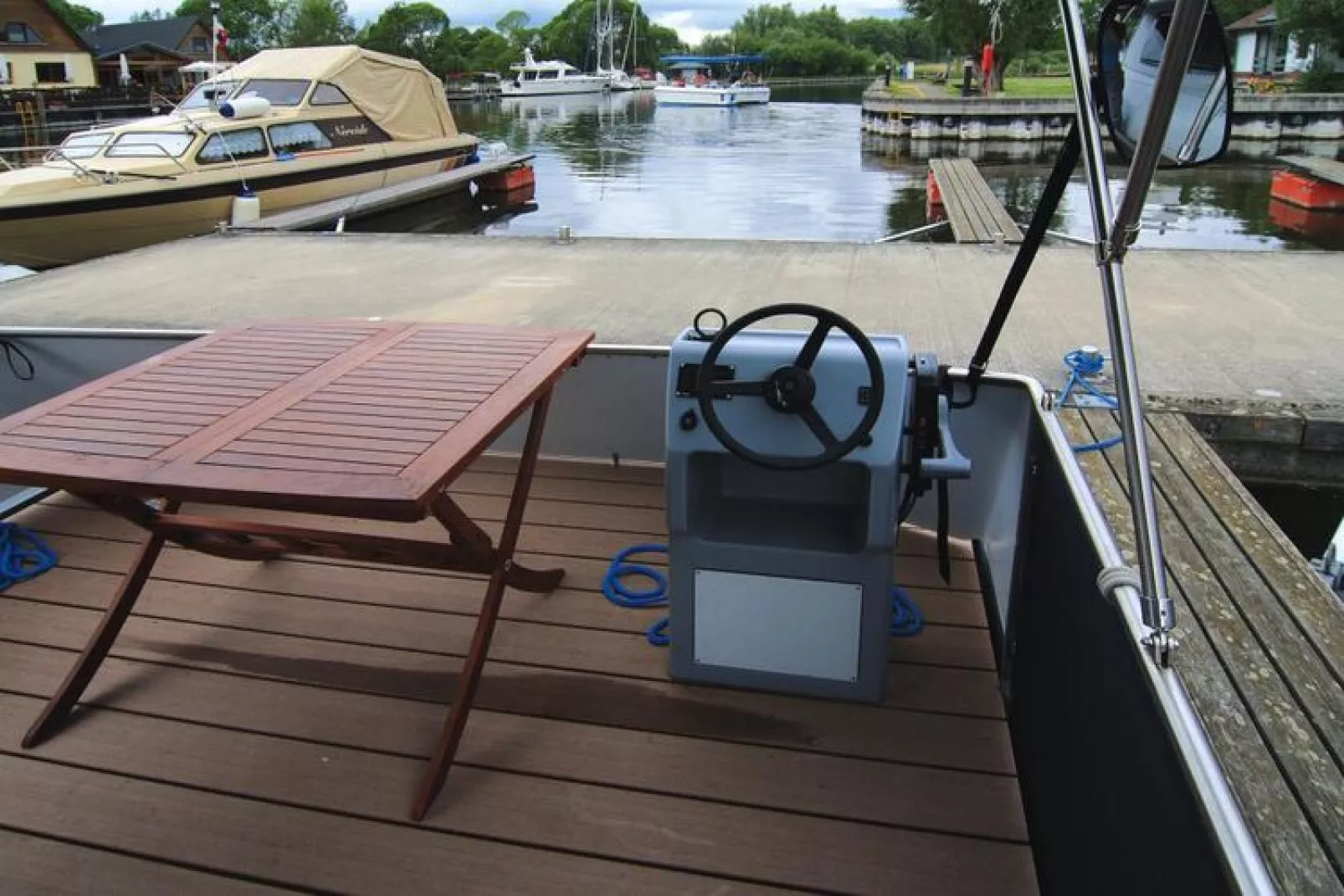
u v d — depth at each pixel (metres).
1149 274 4.67
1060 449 1.60
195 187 9.52
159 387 1.79
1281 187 12.27
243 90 11.46
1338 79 24.39
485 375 1.83
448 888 1.49
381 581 2.39
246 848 1.57
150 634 2.17
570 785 1.69
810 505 1.89
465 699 1.71
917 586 2.35
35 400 3.22
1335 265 4.78
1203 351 3.42
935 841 1.56
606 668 2.02
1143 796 0.95
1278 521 2.97
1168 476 2.19
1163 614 1.00
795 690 1.90
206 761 1.77
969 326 3.82
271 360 1.95
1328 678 1.29
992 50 26.31
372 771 1.74
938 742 1.78
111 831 1.61
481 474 3.01
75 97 34.38
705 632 1.89
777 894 1.47
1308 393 2.98
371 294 4.78
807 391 1.58
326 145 11.60
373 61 12.48
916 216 12.13
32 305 4.64
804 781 1.69
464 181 12.62
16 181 8.84
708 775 1.71
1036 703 1.58
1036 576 1.70
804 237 10.67
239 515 2.80
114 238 9.15
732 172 17.39
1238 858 0.71
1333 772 1.03
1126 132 1.25
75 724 1.87
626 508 2.78
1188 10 0.85
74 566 2.48
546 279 5.02
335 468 1.41
